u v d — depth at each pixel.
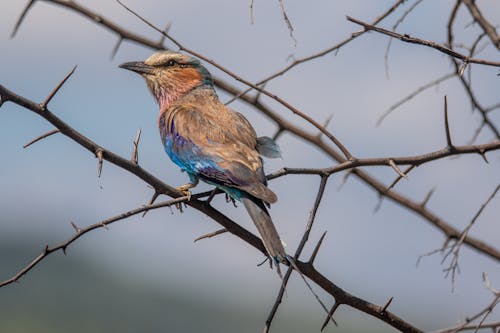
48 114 8.88
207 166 11.05
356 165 9.65
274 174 10.27
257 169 10.77
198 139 11.48
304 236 8.99
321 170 9.66
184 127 11.73
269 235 9.70
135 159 9.30
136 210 9.23
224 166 10.85
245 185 10.38
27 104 8.77
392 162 9.69
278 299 8.48
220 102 13.08
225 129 11.62
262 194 10.09
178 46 9.74
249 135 11.64
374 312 9.33
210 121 11.79
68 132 8.99
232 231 9.86
